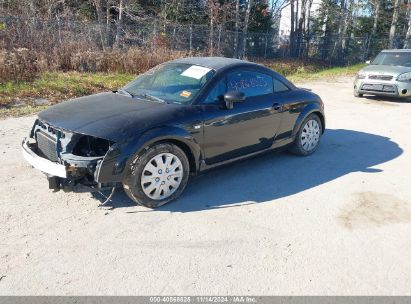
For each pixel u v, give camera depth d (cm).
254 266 303
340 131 746
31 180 442
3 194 404
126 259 304
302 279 290
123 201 401
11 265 291
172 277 286
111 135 346
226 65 463
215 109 425
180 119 391
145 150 366
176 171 397
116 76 1274
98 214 372
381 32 3612
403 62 1142
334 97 1156
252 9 2603
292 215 389
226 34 2070
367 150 626
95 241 327
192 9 2367
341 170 528
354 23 3412
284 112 517
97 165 344
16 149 547
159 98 430
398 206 421
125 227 351
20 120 713
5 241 321
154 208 389
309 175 504
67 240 326
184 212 385
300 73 1997
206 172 442
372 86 1100
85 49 1341
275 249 327
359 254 326
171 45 1706
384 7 3503
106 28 1527
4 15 1320
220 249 324
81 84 1092
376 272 302
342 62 2869
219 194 431
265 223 370
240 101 429
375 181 491
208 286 278
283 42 2533
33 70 1104
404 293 280
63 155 348
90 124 355
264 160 557
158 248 321
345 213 399
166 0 2292
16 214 364
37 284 272
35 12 1614
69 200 397
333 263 312
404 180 499
